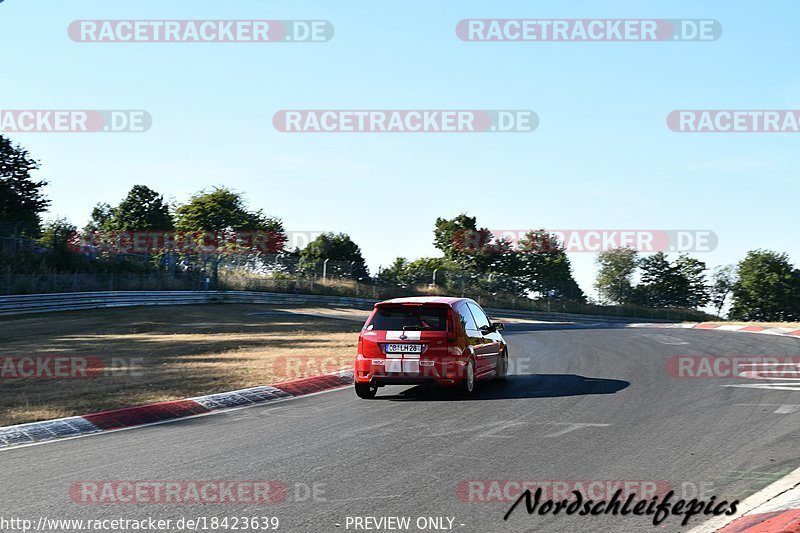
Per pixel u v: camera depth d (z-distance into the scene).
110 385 12.11
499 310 48.09
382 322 10.92
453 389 11.74
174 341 21.16
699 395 10.38
